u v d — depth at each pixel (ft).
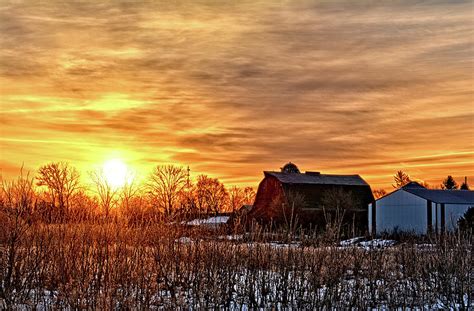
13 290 50.52
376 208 183.42
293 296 56.08
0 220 51.26
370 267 59.47
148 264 55.21
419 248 72.33
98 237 55.67
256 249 57.52
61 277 51.90
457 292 56.85
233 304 53.52
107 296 47.24
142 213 61.67
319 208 206.80
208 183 166.71
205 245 57.21
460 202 168.04
